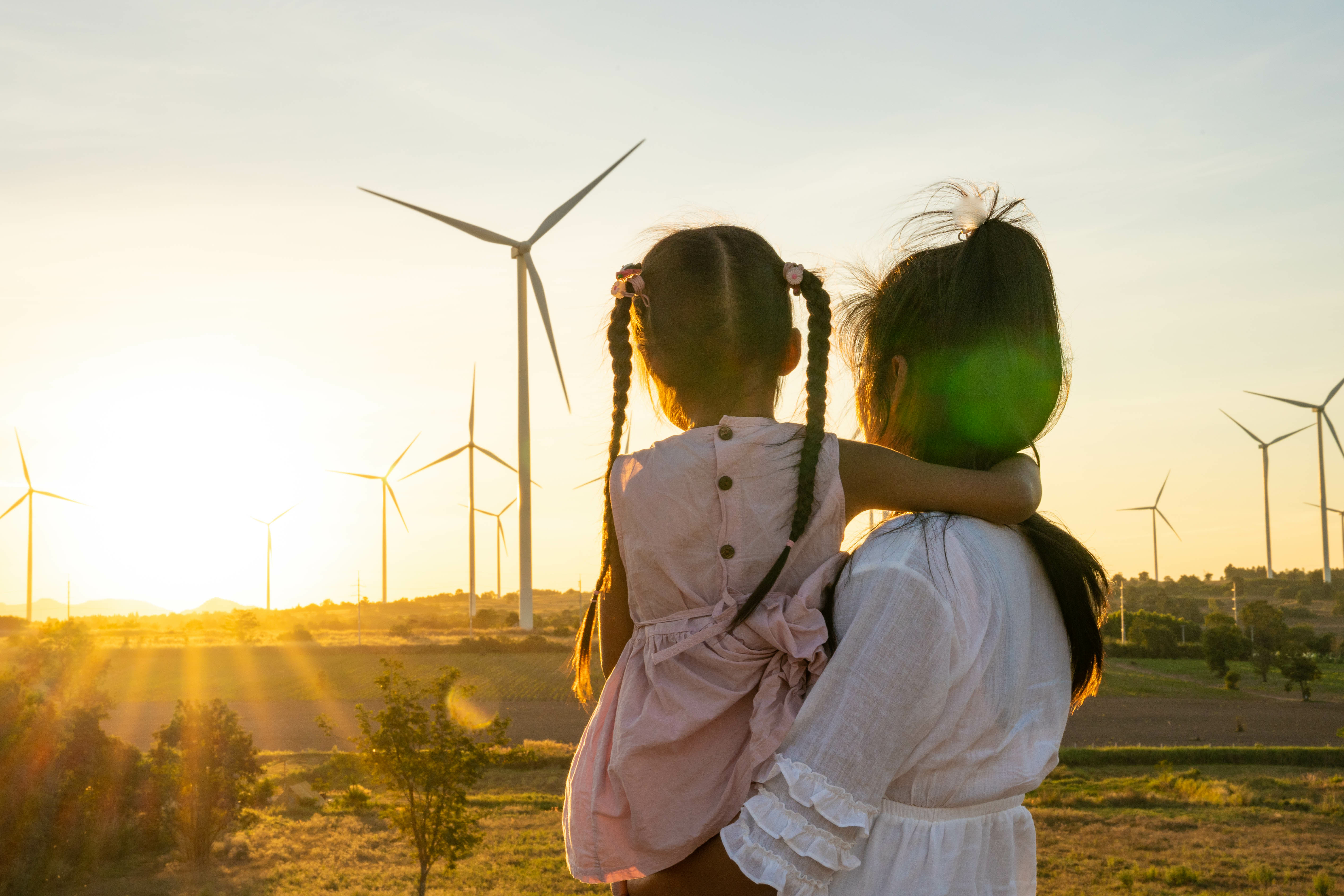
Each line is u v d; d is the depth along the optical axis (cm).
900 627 122
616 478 152
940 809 127
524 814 4412
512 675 9325
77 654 3888
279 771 5447
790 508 138
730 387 157
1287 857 3541
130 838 3562
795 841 117
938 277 156
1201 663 11650
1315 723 7312
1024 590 137
